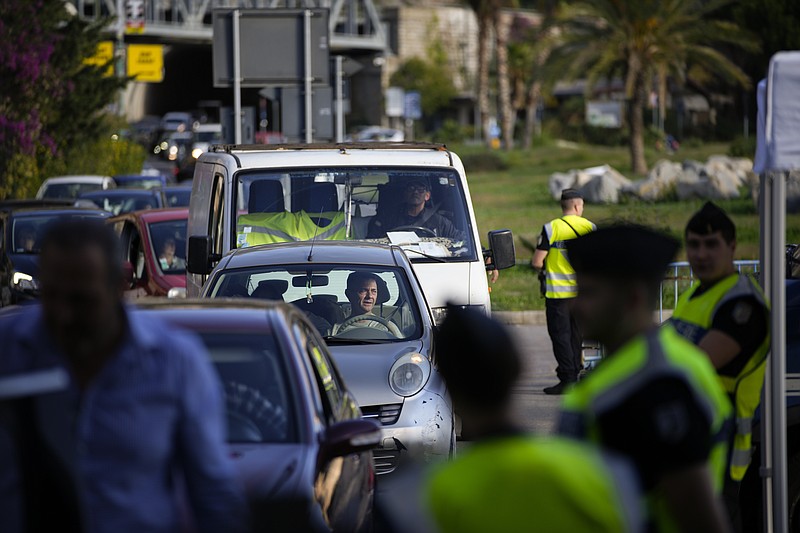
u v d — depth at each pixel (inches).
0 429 435.5
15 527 435.8
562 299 1422.2
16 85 3791.8
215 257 1311.5
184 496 506.3
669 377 382.0
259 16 2546.8
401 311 1079.6
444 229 1349.7
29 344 449.7
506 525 327.3
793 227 3198.8
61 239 434.3
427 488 339.0
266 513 561.9
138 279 1697.8
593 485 328.5
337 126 2733.8
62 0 4234.7
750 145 6820.9
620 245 410.3
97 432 436.5
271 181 1358.3
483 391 351.3
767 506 650.8
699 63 5787.4
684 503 370.6
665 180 4431.6
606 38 5620.1
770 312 616.7
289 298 1093.8
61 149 4330.7
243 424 625.0
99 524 435.5
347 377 973.2
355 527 655.8
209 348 658.2
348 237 1336.1
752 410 566.6
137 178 3644.2
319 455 612.4
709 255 575.2
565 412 392.2
